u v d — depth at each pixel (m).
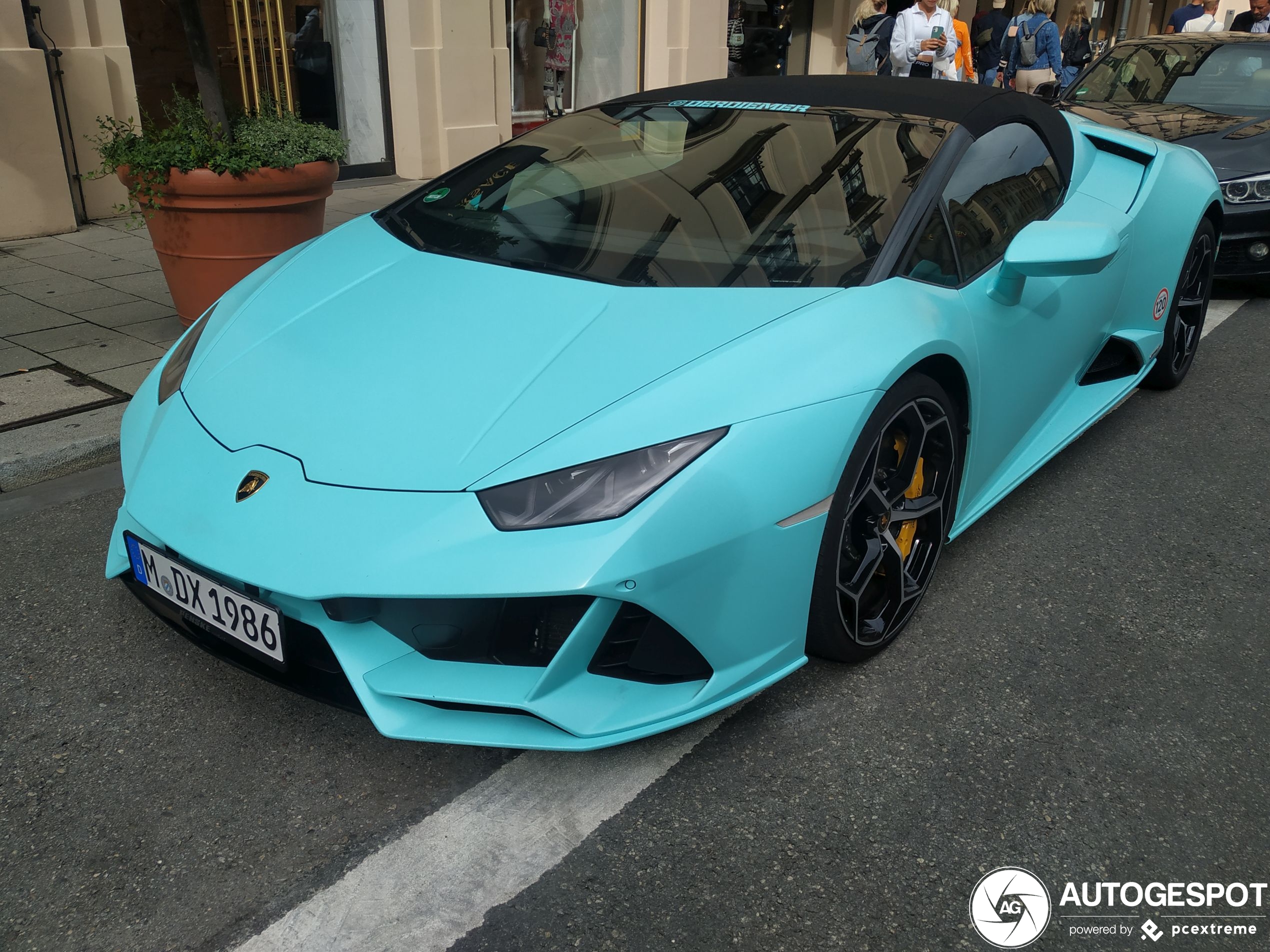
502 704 1.76
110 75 6.35
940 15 7.93
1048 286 2.84
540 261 2.39
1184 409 4.11
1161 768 2.08
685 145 2.77
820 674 2.35
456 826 1.87
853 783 2.00
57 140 6.01
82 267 5.40
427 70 8.05
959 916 1.71
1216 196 3.86
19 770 1.98
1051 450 3.09
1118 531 3.09
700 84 3.18
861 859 1.82
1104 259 2.41
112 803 1.91
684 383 1.92
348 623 1.81
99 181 6.43
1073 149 3.35
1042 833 1.90
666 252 2.36
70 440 3.29
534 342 2.06
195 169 3.87
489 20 8.27
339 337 2.20
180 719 2.14
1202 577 2.84
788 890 1.75
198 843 1.82
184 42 7.60
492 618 1.77
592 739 1.81
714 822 1.89
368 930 1.65
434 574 1.70
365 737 2.10
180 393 2.21
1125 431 3.88
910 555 2.45
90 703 2.18
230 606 1.88
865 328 2.12
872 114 2.78
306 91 7.82
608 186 2.67
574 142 2.95
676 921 1.68
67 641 2.39
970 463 2.56
